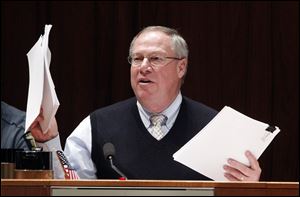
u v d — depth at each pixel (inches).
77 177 228.7
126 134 250.5
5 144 278.8
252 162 211.8
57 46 364.5
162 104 250.7
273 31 366.3
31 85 205.9
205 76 365.4
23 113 286.7
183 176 241.8
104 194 157.6
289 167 362.3
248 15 366.3
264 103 364.5
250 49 365.7
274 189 158.2
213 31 365.7
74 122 363.9
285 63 365.7
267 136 211.9
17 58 362.0
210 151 212.7
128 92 364.8
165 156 245.9
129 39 364.8
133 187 158.9
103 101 365.4
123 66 364.5
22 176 185.6
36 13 363.9
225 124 211.9
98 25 366.0
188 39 365.1
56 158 221.5
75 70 364.5
